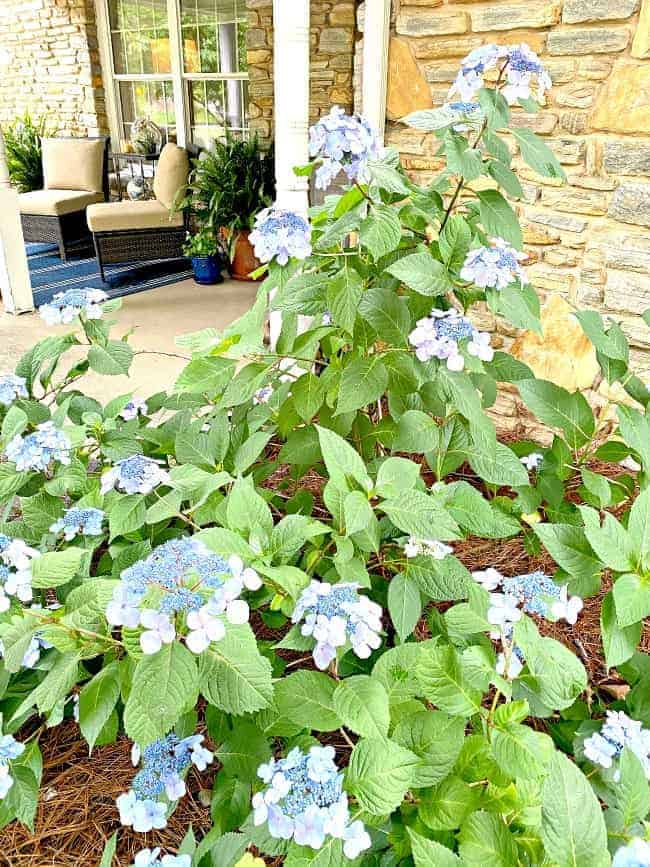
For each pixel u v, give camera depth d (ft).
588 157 6.73
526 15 6.65
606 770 2.89
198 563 2.39
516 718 2.57
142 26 18.74
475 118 3.88
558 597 2.88
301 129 7.64
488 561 5.24
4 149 12.76
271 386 5.51
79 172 18.78
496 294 3.83
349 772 2.37
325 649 2.45
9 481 4.01
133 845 3.37
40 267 17.80
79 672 3.51
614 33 6.19
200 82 18.33
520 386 4.45
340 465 3.21
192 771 3.68
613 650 3.18
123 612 2.25
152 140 19.03
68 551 2.88
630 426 4.17
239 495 3.13
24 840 3.42
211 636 2.22
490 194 4.00
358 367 3.96
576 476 5.59
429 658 2.68
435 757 2.60
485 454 4.09
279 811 2.15
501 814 2.57
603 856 1.97
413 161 8.09
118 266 18.03
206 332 4.51
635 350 6.87
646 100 6.17
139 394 9.97
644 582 2.95
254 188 15.90
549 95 6.80
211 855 2.59
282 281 4.04
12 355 11.58
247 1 15.42
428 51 7.46
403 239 4.61
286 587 2.73
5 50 21.61
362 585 3.03
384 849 2.90
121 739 3.98
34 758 3.19
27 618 2.86
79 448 4.63
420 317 4.42
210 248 16.03
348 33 13.37
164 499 3.47
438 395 4.25
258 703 2.39
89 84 19.93
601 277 6.95
